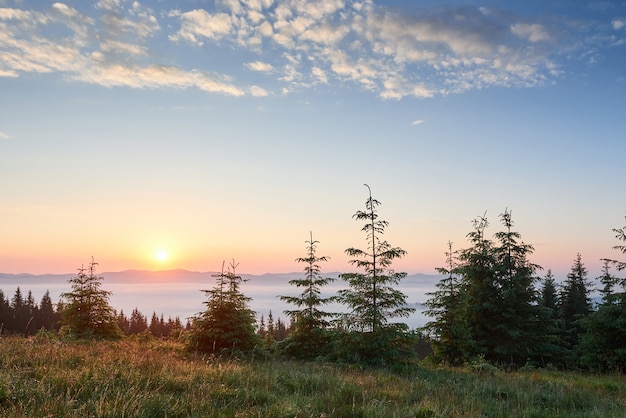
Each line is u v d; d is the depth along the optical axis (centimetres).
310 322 1756
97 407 566
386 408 737
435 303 2147
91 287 2244
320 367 1339
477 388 1060
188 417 595
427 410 737
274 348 1781
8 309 7150
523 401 936
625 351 2000
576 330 3359
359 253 1648
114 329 2225
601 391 1220
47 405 556
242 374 949
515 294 2172
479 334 2228
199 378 849
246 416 618
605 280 2200
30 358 905
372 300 1633
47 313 7431
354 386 913
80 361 935
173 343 1898
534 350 2227
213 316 1684
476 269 2273
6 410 526
